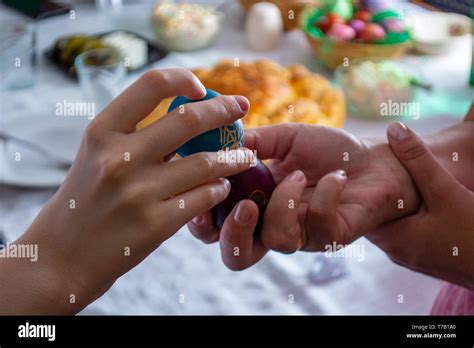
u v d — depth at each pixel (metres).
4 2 2.26
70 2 2.32
